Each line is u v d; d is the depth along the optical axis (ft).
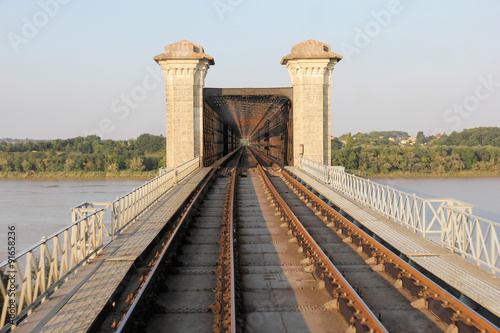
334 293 21.31
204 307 21.43
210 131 105.19
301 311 20.88
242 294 22.09
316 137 87.10
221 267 26.23
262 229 39.55
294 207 51.06
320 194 56.39
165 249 26.91
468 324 17.47
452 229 27.53
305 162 81.41
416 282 22.67
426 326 19.16
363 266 28.12
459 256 26.32
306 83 86.79
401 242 29.43
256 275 26.30
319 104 86.79
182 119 86.84
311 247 29.91
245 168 112.47
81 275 22.54
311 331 18.74
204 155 90.63
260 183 76.48
